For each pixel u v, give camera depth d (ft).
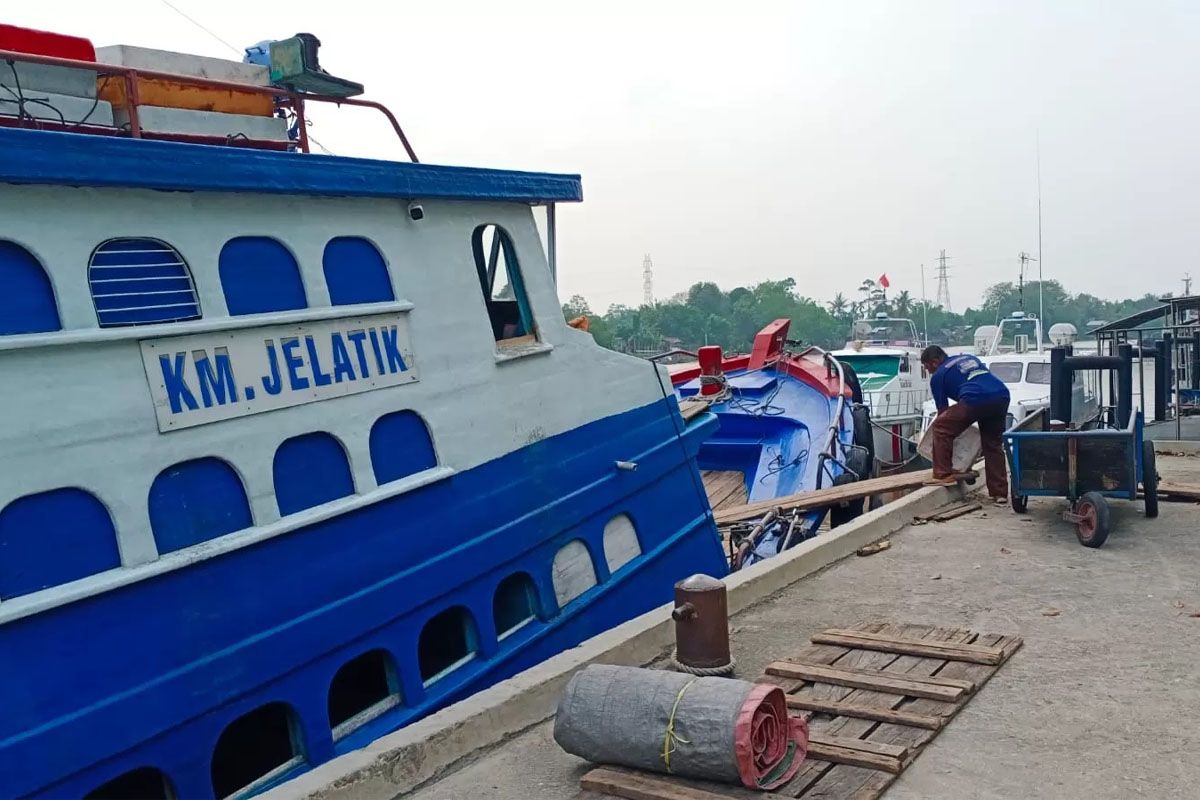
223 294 16.38
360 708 19.95
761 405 46.85
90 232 14.70
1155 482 32.42
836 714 17.54
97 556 14.35
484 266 23.49
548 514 23.02
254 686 16.12
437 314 20.61
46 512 13.87
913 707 17.65
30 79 16.87
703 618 19.76
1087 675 19.25
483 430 21.43
